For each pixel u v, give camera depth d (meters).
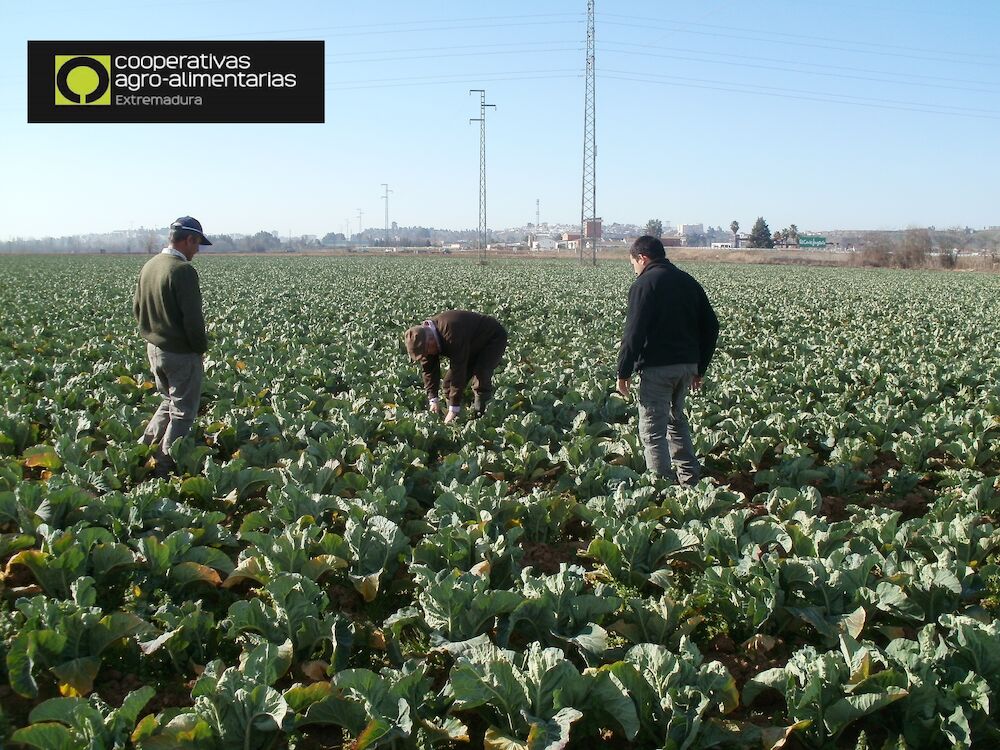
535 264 70.06
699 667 4.55
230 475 7.61
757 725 4.54
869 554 5.70
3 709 4.47
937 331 20.09
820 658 4.39
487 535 6.26
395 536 6.02
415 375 12.87
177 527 6.39
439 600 4.95
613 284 37.78
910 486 8.46
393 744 4.08
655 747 4.28
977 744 4.27
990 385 12.27
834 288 38.44
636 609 5.18
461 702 4.15
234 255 109.50
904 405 11.15
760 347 16.77
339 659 4.83
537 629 5.10
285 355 14.89
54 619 4.79
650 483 7.76
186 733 3.85
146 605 5.38
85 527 5.99
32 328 18.09
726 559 6.05
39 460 8.04
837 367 13.99
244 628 4.97
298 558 5.68
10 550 6.13
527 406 11.70
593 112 65.31
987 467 9.51
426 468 8.32
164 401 8.70
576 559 6.84
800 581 5.51
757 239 144.38
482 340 10.34
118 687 4.78
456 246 181.62
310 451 8.56
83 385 11.43
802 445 9.51
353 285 35.94
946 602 5.41
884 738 4.47
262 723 3.96
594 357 15.46
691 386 8.34
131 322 18.81
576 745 4.37
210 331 19.08
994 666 4.43
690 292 7.89
